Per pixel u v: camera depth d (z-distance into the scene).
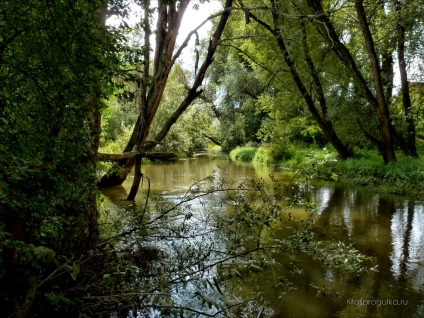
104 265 3.59
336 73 14.88
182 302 4.00
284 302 4.12
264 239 6.15
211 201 9.21
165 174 16.64
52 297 2.27
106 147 15.70
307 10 13.09
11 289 2.25
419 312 3.95
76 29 2.62
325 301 4.18
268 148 22.80
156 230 5.24
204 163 23.73
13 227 2.55
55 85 2.69
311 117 18.67
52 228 3.11
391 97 16.66
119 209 7.65
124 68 3.80
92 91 3.19
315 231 6.92
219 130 35.44
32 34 2.49
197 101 24.84
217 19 13.81
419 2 11.02
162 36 6.31
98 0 2.82
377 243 6.22
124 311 3.50
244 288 4.45
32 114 2.87
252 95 27.42
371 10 13.47
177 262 4.54
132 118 22.91
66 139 3.00
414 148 15.02
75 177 3.28
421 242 6.27
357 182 13.10
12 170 2.25
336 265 3.71
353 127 15.65
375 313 3.90
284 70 14.46
